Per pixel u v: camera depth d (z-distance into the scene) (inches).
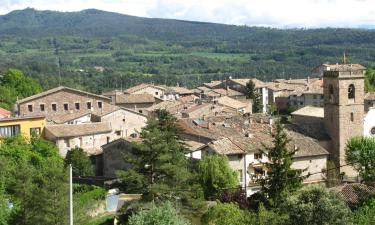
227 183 2407.7
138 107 5482.3
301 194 1405.0
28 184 1886.1
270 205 2098.9
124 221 1882.4
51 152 2871.6
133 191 1886.1
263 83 7135.8
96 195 2351.1
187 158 2506.2
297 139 2925.7
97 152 3201.3
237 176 2532.0
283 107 6742.1
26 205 1786.4
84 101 4370.1
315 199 1355.8
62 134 3223.4
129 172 1871.3
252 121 3553.2
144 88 6678.2
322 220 1305.4
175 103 5270.7
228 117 3750.0
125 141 2910.9
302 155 2785.4
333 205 1320.1
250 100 5797.2
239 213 1800.0
